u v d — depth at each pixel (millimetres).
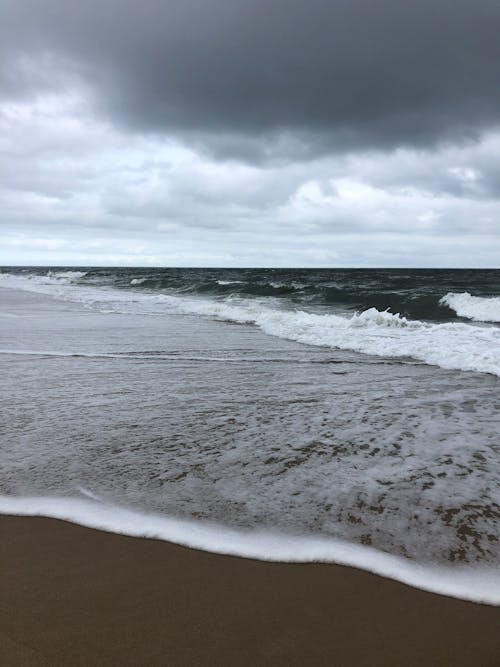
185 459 3664
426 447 3984
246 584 2197
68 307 18719
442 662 1753
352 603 2074
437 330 11281
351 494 3102
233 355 8539
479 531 2654
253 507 2922
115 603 2057
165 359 8031
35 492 3096
